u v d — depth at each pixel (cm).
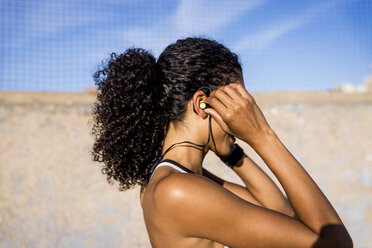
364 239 337
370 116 352
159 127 115
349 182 343
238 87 104
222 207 92
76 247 312
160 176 102
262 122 102
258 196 142
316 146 345
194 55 111
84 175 320
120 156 115
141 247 319
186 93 110
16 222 308
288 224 91
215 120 110
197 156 113
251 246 92
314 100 359
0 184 310
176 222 94
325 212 93
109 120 112
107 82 115
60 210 314
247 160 145
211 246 103
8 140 315
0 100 322
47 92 336
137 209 322
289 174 98
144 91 109
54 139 321
